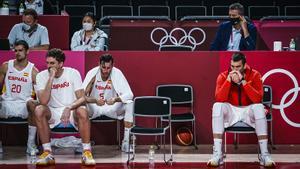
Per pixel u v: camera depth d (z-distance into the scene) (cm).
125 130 1917
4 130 2052
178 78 2069
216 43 2170
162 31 2433
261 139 1711
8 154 1895
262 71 2048
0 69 1916
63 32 2325
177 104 2047
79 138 2036
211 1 3203
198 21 2452
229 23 2161
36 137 2005
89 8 2959
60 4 3152
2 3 2542
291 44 2291
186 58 2066
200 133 2072
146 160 1795
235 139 2047
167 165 1714
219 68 2064
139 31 2428
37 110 1714
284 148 2005
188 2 3195
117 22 2433
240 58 1731
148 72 2062
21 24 2203
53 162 1722
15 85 1900
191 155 1880
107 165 1712
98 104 1881
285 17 2512
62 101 1825
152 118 2067
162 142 2075
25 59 1900
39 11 2522
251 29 2166
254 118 1733
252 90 1723
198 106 2069
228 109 1756
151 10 2947
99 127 2070
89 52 2033
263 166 1698
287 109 2056
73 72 1820
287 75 2050
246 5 3219
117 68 2050
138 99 1827
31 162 1748
